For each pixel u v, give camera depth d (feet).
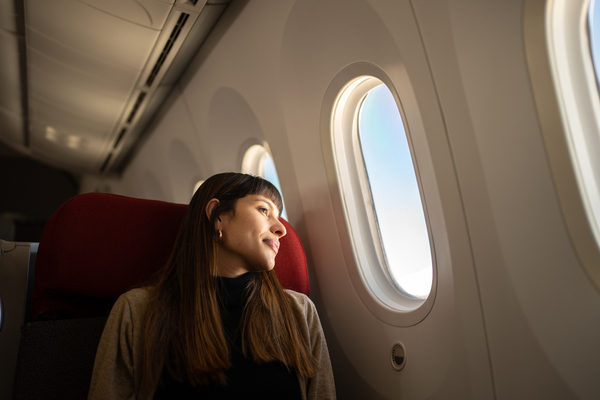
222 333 4.08
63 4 9.00
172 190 15.12
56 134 18.10
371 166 6.88
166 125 13.24
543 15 3.90
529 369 4.14
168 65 10.62
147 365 3.80
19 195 30.40
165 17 8.74
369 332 6.24
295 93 7.30
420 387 5.34
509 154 4.25
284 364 4.30
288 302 4.79
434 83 4.89
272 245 4.49
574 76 3.95
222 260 4.51
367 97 6.81
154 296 4.16
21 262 5.28
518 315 4.24
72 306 4.62
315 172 7.11
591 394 3.66
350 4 5.69
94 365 3.88
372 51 5.72
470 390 4.70
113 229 4.73
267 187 4.79
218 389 3.90
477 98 4.48
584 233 3.78
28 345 4.11
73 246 4.49
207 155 11.45
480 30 4.33
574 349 3.79
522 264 4.20
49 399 4.04
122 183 21.18
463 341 4.81
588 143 3.92
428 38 4.84
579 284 3.78
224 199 4.53
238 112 9.37
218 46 9.02
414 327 5.53
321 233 7.07
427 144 5.14
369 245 6.71
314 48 6.68
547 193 3.95
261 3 7.36
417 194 6.11
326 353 4.90
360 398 6.28
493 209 4.44
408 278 6.29
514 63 4.11
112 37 9.82
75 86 12.92
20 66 12.56
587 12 3.93
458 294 4.88
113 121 14.93
